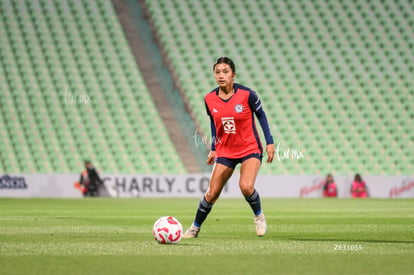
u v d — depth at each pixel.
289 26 112.00
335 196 85.56
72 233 28.11
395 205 61.66
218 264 17.81
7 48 99.56
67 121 93.69
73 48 101.94
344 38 111.81
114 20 106.62
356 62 109.44
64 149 90.56
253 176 25.34
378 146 100.44
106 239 25.00
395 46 112.19
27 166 87.69
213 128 26.08
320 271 16.66
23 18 103.25
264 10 113.19
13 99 94.31
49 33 102.69
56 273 16.19
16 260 18.52
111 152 91.69
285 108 102.38
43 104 94.69
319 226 33.81
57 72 98.69
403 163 99.50
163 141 94.31
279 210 51.53
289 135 99.00
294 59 108.38
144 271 16.52
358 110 104.06
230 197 83.12
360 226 33.81
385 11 115.69
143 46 106.12
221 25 110.06
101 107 96.19
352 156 98.69
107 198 76.69
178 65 103.75
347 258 19.20
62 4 106.12
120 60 102.38
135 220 38.38
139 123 95.69
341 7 115.31
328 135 100.25
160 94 100.50
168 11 109.75
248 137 25.53
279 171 94.69
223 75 24.59
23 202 64.31
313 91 105.19
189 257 19.28
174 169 91.62
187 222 37.56
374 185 86.88
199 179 83.38
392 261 18.56
